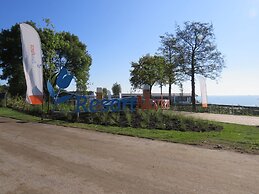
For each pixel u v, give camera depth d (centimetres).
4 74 4541
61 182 561
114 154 788
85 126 1337
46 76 2697
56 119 1605
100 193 506
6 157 746
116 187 535
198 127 1374
